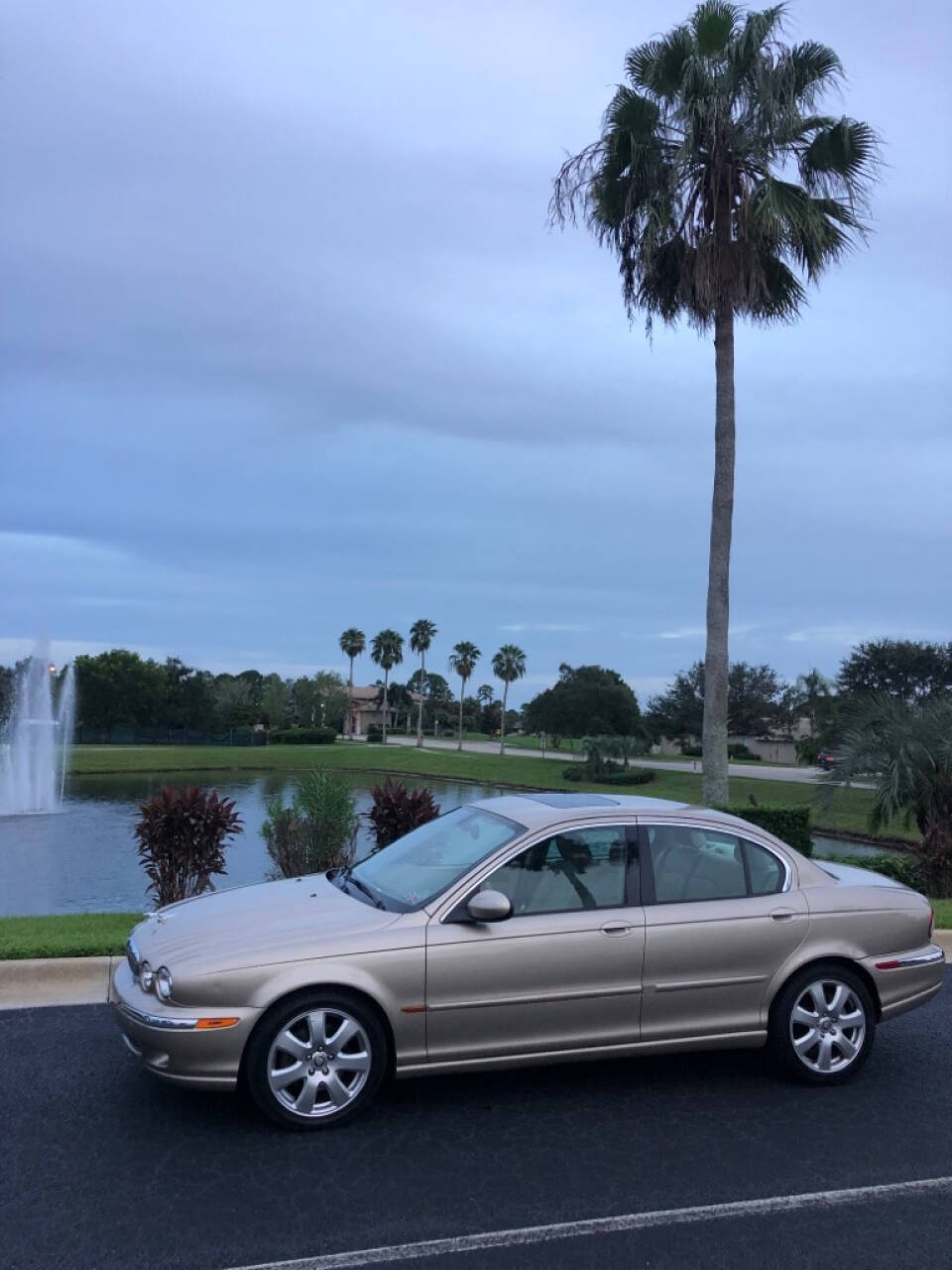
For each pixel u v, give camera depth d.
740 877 5.73
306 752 75.81
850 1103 5.40
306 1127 4.85
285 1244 3.86
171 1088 5.34
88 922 9.40
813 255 15.25
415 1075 5.03
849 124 14.82
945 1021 6.98
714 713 14.97
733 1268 3.78
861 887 5.96
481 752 83.88
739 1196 4.32
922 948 5.94
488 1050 5.09
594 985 5.22
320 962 4.87
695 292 15.41
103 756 62.59
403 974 4.93
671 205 15.01
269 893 5.80
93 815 32.44
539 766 63.03
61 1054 5.83
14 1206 4.11
